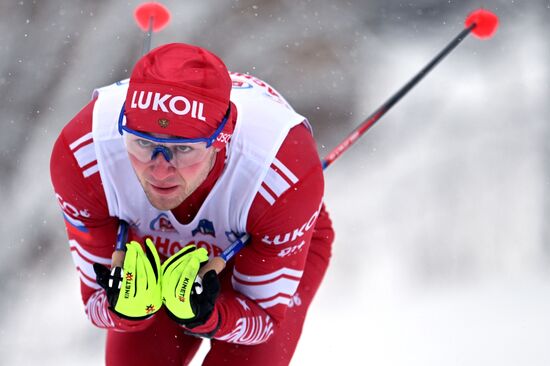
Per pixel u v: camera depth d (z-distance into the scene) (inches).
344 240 1051.3
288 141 403.5
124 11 1359.5
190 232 420.5
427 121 1259.8
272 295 431.8
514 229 1056.8
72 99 1258.0
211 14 1384.1
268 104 418.0
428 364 689.6
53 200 1112.8
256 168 394.0
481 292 855.1
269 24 1386.6
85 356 878.4
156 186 357.1
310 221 409.7
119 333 473.7
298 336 480.4
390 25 1435.8
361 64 1364.4
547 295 833.5
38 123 1220.5
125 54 1317.7
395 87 1327.5
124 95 406.9
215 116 358.9
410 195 1134.4
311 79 1336.1
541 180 1127.0
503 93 1291.8
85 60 1300.4
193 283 378.6
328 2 1429.6
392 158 1203.2
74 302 963.3
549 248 1013.8
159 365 467.8
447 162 1179.9
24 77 1259.2
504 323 756.6
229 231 414.0
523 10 1460.4
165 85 351.6
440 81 1332.4
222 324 411.8
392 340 734.5
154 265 382.0
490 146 1196.5
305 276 497.4
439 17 1453.0
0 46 1278.3
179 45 367.2
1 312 955.3
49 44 1300.4
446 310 799.1
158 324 475.2
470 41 1402.6
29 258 1051.9
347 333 752.3
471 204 1109.1
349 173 1184.2
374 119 547.2
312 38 1379.2
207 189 396.2
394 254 1019.9
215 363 466.3
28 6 1323.8
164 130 348.2
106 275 383.6
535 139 1186.6
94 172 396.5
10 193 1123.9
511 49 1385.3
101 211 410.3
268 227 401.7
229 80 370.3
